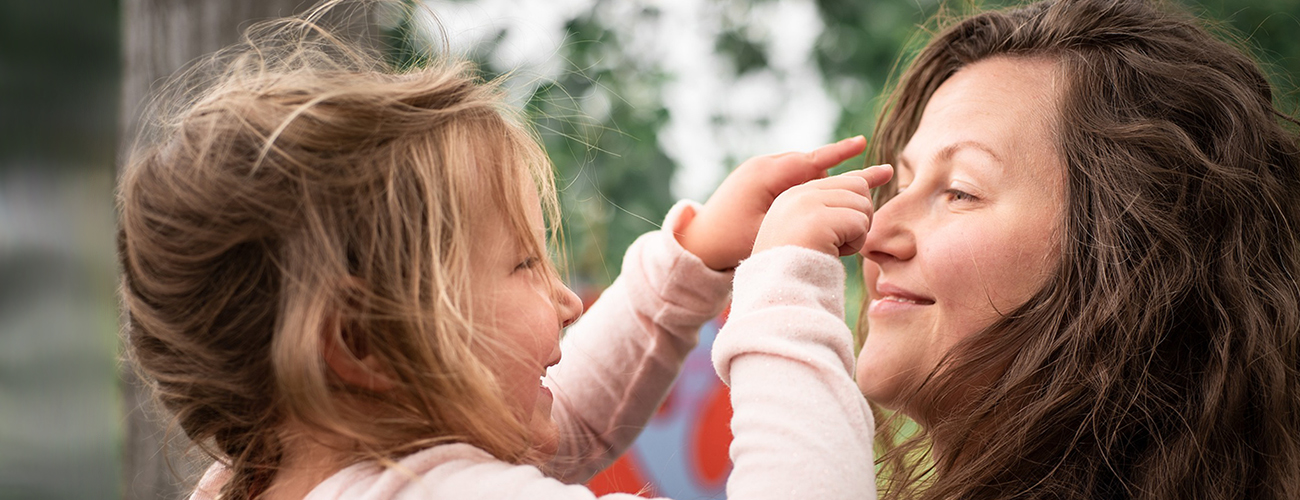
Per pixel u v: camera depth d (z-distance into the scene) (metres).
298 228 1.21
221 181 1.22
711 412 2.89
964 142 1.43
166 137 1.43
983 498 1.34
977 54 1.57
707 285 1.66
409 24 2.11
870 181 1.51
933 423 1.46
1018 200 1.39
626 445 1.73
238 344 1.24
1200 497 1.31
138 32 1.97
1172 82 1.43
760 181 1.65
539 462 1.48
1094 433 1.31
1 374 2.55
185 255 1.23
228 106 1.29
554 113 3.27
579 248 3.36
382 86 1.34
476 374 1.26
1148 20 1.50
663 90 3.67
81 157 2.73
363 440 1.23
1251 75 1.50
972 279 1.39
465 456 1.25
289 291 1.20
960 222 1.41
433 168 1.29
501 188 1.36
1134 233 1.37
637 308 1.70
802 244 1.38
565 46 3.42
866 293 1.89
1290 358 1.38
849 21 3.86
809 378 1.29
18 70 2.72
